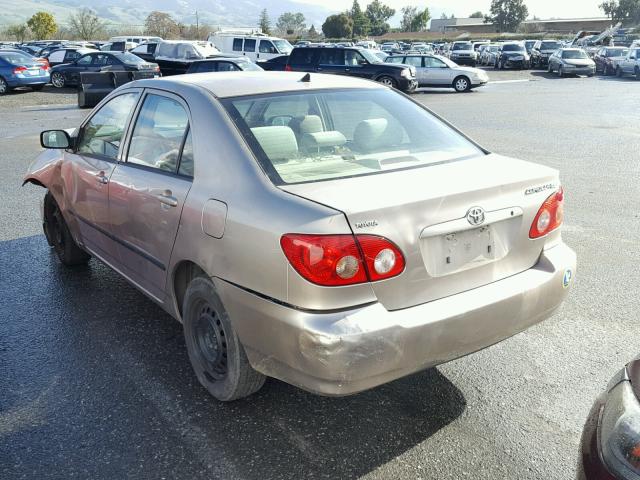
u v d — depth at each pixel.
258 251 2.84
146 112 4.06
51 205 5.61
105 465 2.97
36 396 3.57
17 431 3.24
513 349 4.10
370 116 3.80
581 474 2.00
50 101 21.86
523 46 42.53
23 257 5.97
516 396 3.54
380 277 2.71
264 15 141.38
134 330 4.41
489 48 46.62
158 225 3.61
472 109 19.34
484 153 3.69
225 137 3.28
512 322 3.09
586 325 4.45
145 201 3.74
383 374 2.72
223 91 3.61
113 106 4.54
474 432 3.20
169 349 4.12
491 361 3.95
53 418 3.35
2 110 19.20
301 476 2.88
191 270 3.59
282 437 3.17
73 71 26.22
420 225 2.79
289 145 3.29
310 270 2.64
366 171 3.20
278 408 3.43
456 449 3.06
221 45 31.22
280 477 2.87
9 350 4.12
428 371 3.82
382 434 3.19
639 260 5.77
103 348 4.15
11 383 3.71
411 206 2.77
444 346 2.85
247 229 2.89
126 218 4.03
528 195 3.18
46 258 5.95
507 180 3.11
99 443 3.14
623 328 4.39
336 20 118.81
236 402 3.48
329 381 2.67
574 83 30.95
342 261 2.63
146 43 29.19
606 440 1.93
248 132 3.28
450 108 19.78
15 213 7.55
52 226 5.71
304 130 3.55
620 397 1.99
